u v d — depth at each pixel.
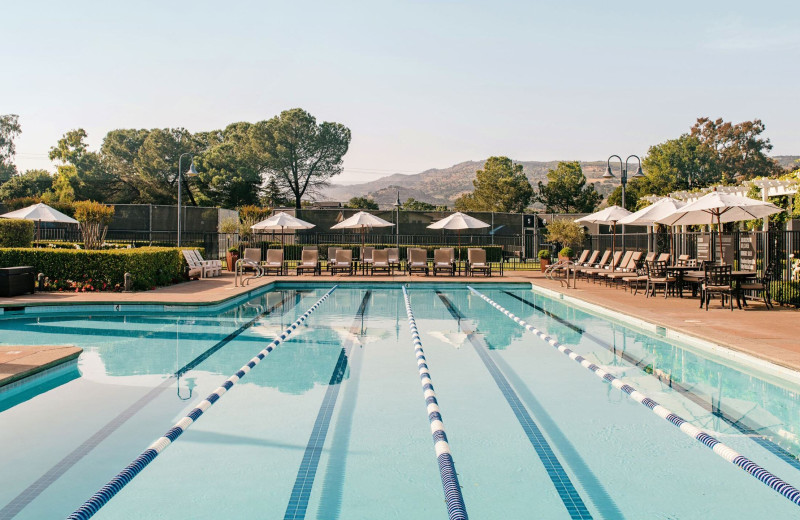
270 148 56.16
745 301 11.77
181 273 17.25
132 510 3.38
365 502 3.49
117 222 31.58
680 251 17.34
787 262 12.06
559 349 8.05
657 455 4.23
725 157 81.50
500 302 13.94
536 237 30.02
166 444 4.33
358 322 10.63
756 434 4.64
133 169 55.78
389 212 34.38
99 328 9.83
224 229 26.20
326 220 34.16
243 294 14.06
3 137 60.44
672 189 47.75
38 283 13.55
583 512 3.37
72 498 3.50
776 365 6.46
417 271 22.61
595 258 19.56
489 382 6.27
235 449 4.32
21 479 3.77
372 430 4.74
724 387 6.02
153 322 10.51
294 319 10.91
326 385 6.13
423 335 9.19
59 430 4.69
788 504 3.47
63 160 56.16
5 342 8.48
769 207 12.17
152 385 6.06
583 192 61.62
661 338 8.91
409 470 3.96
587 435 4.64
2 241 16.62
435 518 3.29
